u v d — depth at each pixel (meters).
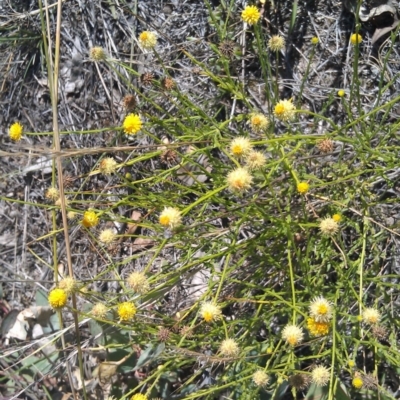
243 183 0.37
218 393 0.48
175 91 0.45
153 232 0.55
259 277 0.47
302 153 0.48
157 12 0.57
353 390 0.48
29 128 0.61
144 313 0.51
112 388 0.52
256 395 0.44
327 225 0.40
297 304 0.41
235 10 0.54
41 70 0.60
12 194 0.61
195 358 0.44
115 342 0.50
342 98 0.43
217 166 0.45
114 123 0.57
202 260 0.42
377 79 0.51
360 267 0.41
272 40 0.44
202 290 0.52
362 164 0.45
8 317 0.55
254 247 0.44
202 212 0.45
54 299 0.39
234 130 0.54
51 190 0.45
